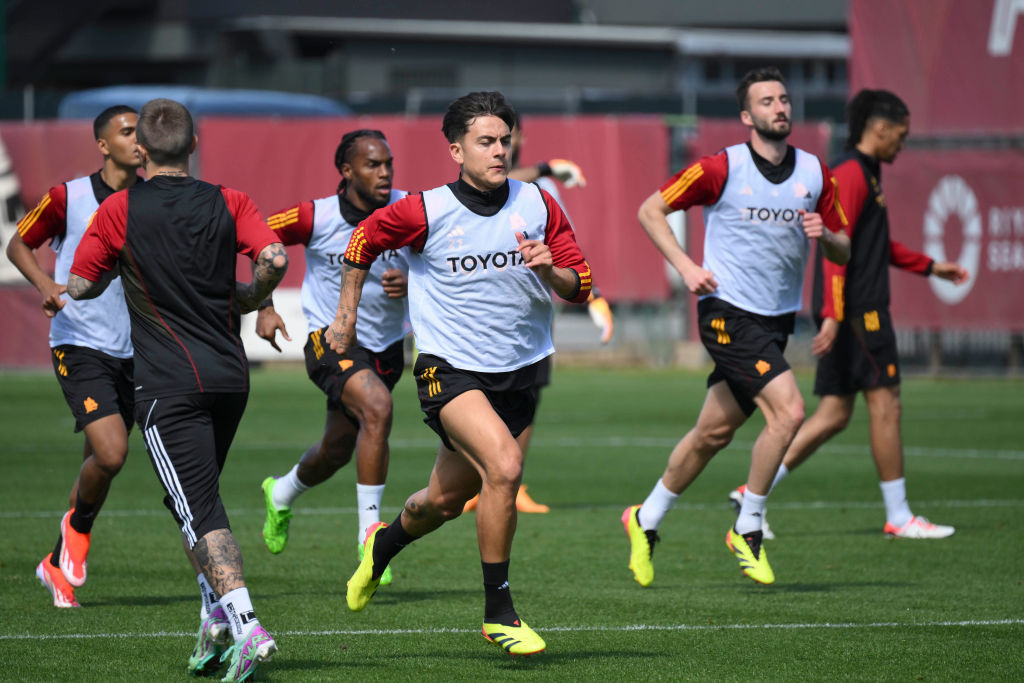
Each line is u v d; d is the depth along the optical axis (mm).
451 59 106375
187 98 82750
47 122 71812
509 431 17531
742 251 22859
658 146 73438
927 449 43812
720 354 22859
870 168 28125
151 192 16469
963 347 72938
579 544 27328
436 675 16578
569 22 120750
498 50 106250
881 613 20594
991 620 20031
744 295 22859
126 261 16312
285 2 112562
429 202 17156
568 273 17250
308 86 106062
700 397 62781
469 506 32312
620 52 107000
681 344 78500
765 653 17891
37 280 20984
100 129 21375
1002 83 66125
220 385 16375
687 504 33500
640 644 18438
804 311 73750
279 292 73312
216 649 16250
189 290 16344
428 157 73062
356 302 17734
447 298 17328
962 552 26312
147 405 16281
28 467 38625
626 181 73688
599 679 16453
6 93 82062
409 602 21500
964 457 41875
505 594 16953
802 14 118438
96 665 17016
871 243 27953
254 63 110938
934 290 68375
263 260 16344
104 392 21047
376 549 18516
